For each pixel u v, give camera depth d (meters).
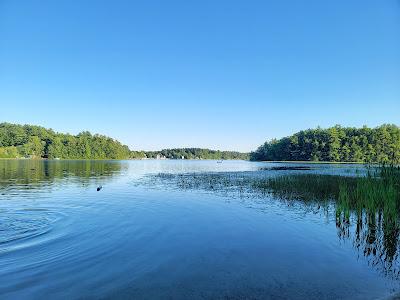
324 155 138.25
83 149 181.00
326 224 14.70
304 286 8.10
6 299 7.34
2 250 10.69
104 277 8.55
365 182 16.42
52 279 8.42
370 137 129.62
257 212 17.45
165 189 28.25
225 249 10.96
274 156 169.50
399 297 7.54
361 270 9.23
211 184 32.66
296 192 25.53
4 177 41.91
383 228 12.93
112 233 12.91
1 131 160.75
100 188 27.39
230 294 7.63
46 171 56.28
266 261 9.84
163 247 11.12
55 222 14.85
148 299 7.37
